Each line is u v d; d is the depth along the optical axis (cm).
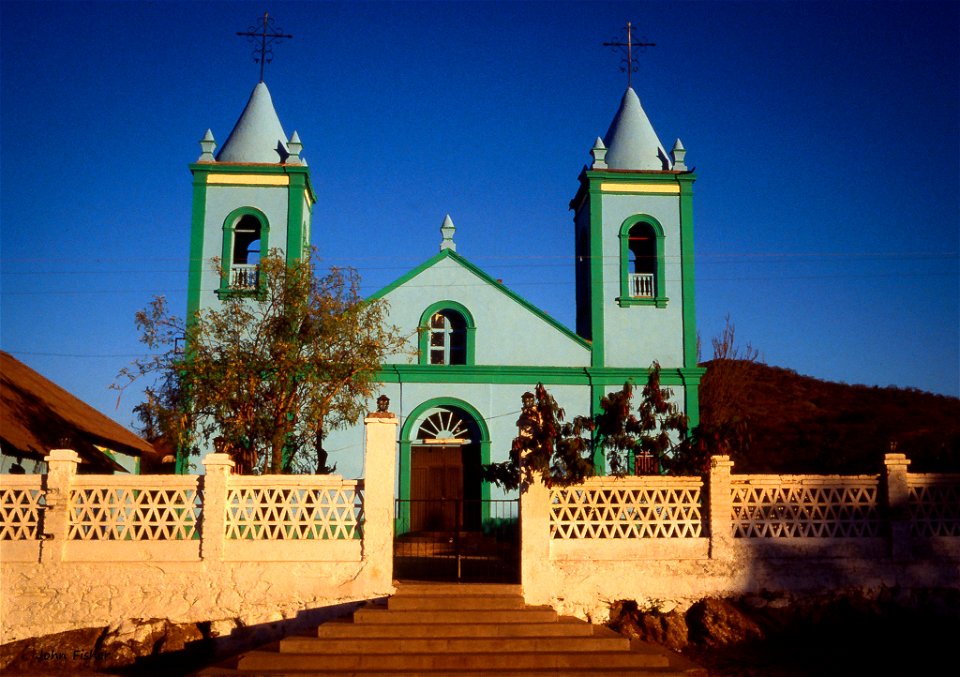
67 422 2402
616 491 1477
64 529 1394
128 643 1339
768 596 1462
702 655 1359
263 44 2852
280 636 1372
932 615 1480
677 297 2652
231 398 1941
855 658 1345
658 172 2711
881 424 4678
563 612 1416
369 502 1415
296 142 2642
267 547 1402
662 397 1575
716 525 1474
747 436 1523
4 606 1367
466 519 2481
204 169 2602
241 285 2506
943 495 1539
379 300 2362
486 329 2577
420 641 1221
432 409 2528
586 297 2767
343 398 2073
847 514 1522
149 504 1415
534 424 1473
